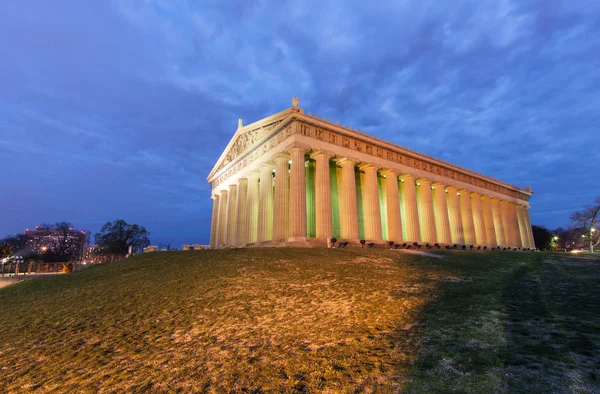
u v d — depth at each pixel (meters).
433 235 56.34
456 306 13.40
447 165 63.41
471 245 61.94
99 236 108.38
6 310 18.09
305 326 11.94
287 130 44.66
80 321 14.27
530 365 7.70
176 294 17.14
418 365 8.20
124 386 8.60
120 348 11.12
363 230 52.06
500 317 11.59
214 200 72.31
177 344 11.12
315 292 16.47
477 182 71.25
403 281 18.81
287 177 44.91
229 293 16.73
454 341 9.54
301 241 38.84
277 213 42.75
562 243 126.12
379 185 56.50
